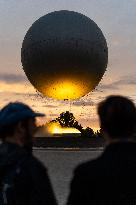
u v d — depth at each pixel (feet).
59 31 165.89
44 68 168.35
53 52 165.27
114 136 14.10
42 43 166.20
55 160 115.34
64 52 164.96
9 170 14.67
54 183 77.25
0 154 14.96
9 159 14.74
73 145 150.92
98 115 14.16
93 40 168.55
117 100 13.96
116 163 13.96
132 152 14.10
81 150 142.20
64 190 69.62
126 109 13.78
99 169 13.91
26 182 14.53
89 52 167.02
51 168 99.76
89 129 153.07
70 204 14.03
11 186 14.55
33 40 168.96
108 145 14.33
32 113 15.39
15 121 15.20
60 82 168.35
